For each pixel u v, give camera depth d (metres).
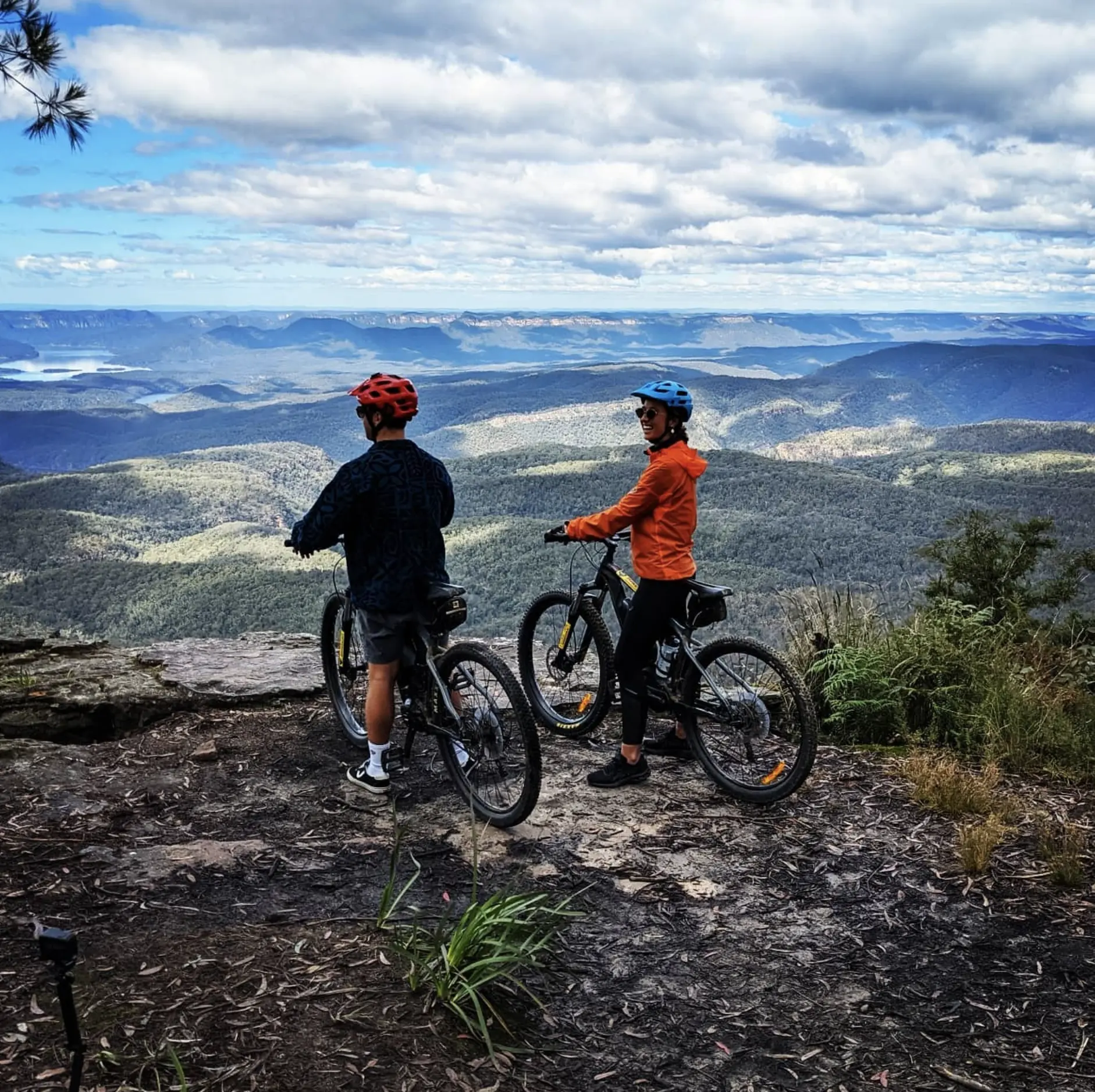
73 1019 1.69
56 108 5.97
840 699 5.01
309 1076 2.12
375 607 3.74
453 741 3.79
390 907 2.83
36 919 2.76
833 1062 2.34
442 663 3.83
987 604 6.69
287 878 3.15
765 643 5.46
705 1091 2.21
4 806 3.59
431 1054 2.24
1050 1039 2.46
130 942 2.66
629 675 4.11
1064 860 3.37
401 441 3.81
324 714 4.88
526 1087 2.17
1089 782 4.43
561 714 4.87
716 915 3.06
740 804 3.99
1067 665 5.87
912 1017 2.54
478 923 2.54
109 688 4.92
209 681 5.11
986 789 4.03
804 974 2.74
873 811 3.96
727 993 2.62
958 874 3.40
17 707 4.70
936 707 4.98
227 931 2.76
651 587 4.04
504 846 3.49
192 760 4.19
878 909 3.14
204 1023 2.29
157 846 3.33
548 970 2.69
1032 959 2.85
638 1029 2.44
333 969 2.57
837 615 5.75
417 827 3.62
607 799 3.99
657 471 3.95
